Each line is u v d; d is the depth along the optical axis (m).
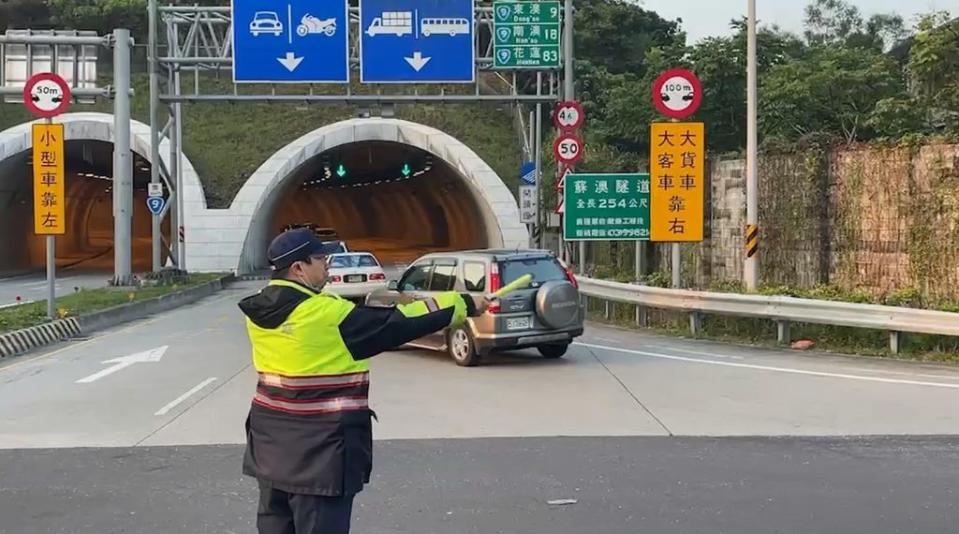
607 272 23.59
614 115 39.00
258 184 40.28
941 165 15.69
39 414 10.26
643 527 6.05
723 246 20.77
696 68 34.66
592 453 8.05
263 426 4.15
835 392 10.83
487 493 6.87
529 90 46.50
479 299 4.37
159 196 29.09
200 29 27.75
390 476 7.35
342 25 25.09
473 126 45.72
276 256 4.18
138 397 11.21
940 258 15.68
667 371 12.62
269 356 4.14
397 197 69.25
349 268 24.28
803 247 18.34
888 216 16.56
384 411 10.04
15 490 7.15
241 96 26.42
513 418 9.61
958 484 6.98
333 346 4.07
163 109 45.97
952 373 12.15
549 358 14.13
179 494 7.00
